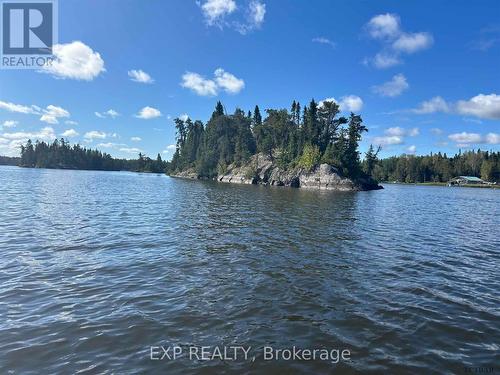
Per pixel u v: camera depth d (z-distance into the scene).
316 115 126.38
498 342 8.98
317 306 11.00
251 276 13.85
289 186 114.94
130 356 7.79
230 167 144.75
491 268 16.61
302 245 20.05
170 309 10.40
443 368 7.69
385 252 19.12
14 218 25.95
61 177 105.12
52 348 8.01
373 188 115.56
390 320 10.12
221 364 7.60
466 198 79.50
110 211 32.44
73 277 13.04
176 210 35.12
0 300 10.67
